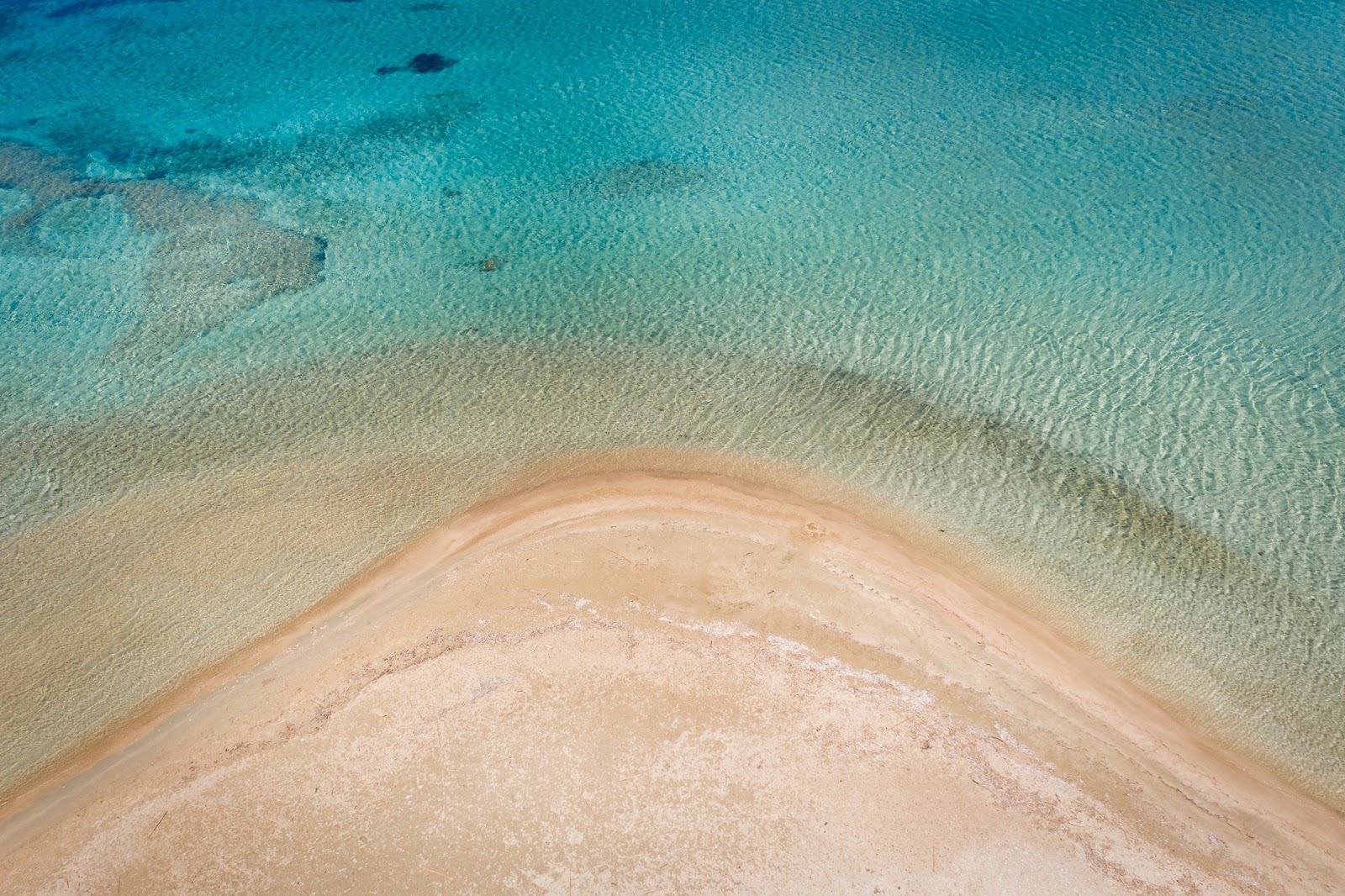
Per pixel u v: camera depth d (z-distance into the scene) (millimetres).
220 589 22141
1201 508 23078
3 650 20844
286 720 19094
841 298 31406
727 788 17500
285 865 16578
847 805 17203
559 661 19938
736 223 35719
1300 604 20750
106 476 25562
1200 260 31516
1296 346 27562
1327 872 16188
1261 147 36969
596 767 17906
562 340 30391
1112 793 17406
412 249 35406
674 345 29844
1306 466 23828
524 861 16516
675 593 21469
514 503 24281
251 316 32094
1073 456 24781
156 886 16375
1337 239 31750
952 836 16703
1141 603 21078
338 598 21844
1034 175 36781
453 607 21391
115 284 33781
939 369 28094
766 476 24844
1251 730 18594
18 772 18547
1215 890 15891
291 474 25422
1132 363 27625
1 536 23734
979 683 19453
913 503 23828
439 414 27484
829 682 19406
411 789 17672
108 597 22031
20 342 30938
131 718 19438
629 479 24938
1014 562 22172
